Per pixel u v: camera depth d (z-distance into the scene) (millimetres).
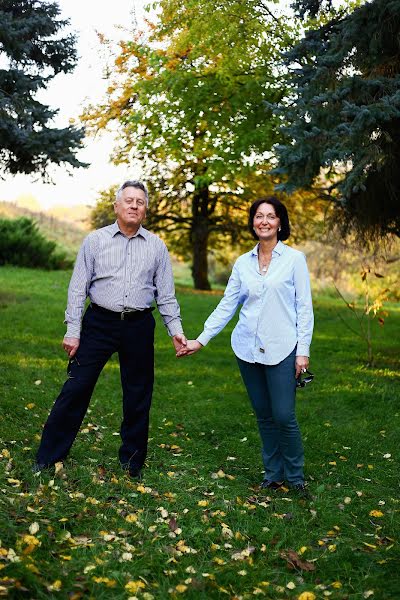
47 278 18453
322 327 12688
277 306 3844
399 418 6043
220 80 11867
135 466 4023
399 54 6875
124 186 3783
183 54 13586
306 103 6938
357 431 5559
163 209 21281
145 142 13469
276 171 6992
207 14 11859
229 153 12227
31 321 10664
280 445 4016
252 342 3904
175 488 3881
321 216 18047
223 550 3100
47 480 3641
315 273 17844
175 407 6207
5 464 3805
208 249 24203
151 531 3168
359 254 10984
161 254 3926
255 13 11781
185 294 17469
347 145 6414
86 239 3816
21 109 8664
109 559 2830
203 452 4859
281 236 3963
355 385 7305
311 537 3355
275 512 3668
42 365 7414
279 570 2967
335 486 4230
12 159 9328
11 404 5438
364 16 6566
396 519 3633
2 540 2787
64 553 2838
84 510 3273
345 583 2883
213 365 8422
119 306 3781
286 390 3863
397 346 10242
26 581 2494
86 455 4293
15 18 8938
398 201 7742
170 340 10062
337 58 6730
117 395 6453
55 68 9352
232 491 3941
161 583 2727
